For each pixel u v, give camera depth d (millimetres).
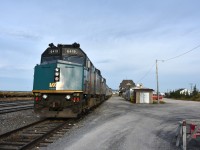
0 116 17469
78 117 17547
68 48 17125
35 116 18469
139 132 12477
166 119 18328
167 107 32781
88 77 18797
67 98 15555
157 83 47875
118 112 23219
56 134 11594
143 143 10070
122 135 11547
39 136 10234
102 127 13766
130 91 52562
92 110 24750
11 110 21594
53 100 15773
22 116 18203
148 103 44938
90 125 14516
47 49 17359
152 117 19391
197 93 74812
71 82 15836
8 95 46375
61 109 15641
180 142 10031
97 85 26953
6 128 12977
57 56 16906
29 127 13203
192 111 26531
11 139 10266
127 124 15086
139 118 18375
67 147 9125
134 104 40375
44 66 16094
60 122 15688
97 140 10367
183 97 80312
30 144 8953
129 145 9602
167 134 12203
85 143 9797
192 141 10891
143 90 45812
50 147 9117
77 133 11898
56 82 15570
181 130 9875
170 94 95562
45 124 14680
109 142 10039
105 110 25391
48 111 15680
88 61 18688
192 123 9898
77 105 15617
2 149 8609
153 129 13578
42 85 15883
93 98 23203
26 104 30703
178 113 23703
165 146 9750
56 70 15602
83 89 16375
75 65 16156
